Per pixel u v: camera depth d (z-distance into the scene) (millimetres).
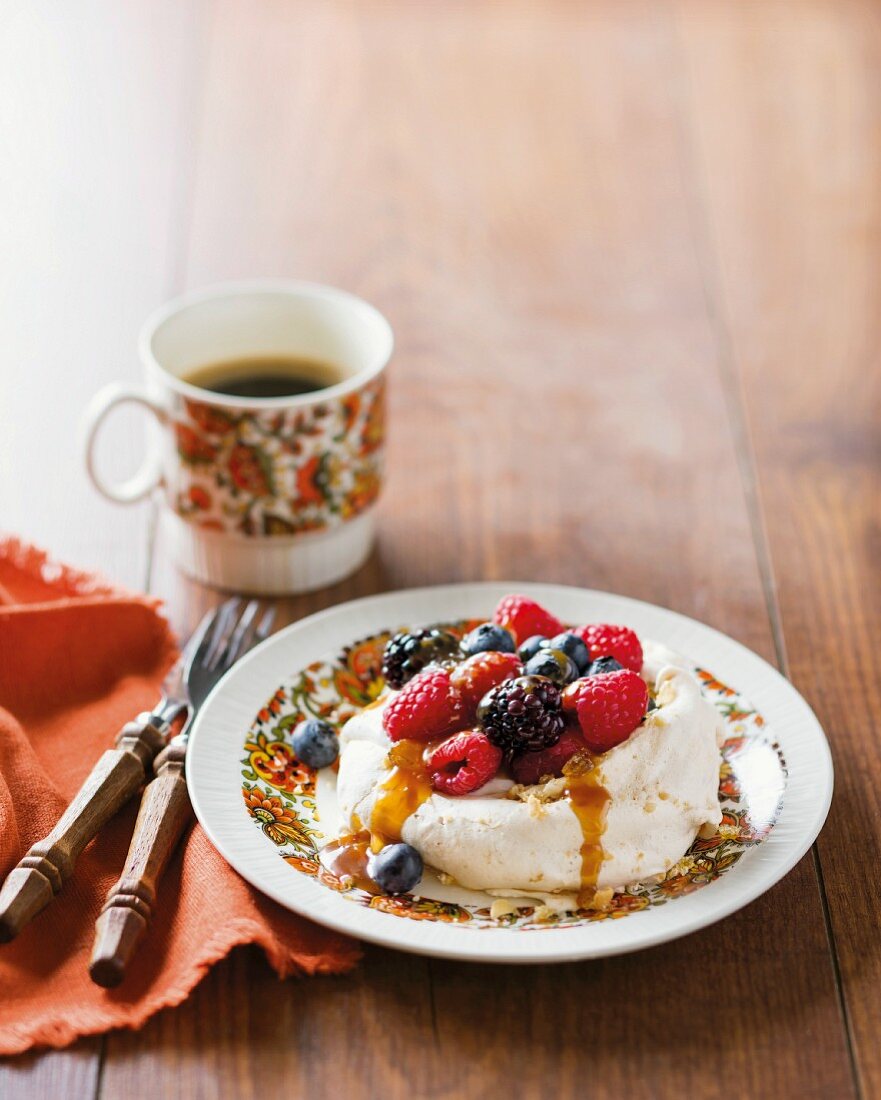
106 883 664
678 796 663
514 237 1104
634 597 825
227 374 844
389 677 712
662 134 1233
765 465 915
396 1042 622
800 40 1371
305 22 1366
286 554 812
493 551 854
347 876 659
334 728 726
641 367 989
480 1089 611
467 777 661
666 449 925
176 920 649
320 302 842
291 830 674
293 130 1215
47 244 1067
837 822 701
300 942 642
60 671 755
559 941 619
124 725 733
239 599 815
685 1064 618
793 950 651
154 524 864
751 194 1164
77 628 758
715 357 997
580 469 910
